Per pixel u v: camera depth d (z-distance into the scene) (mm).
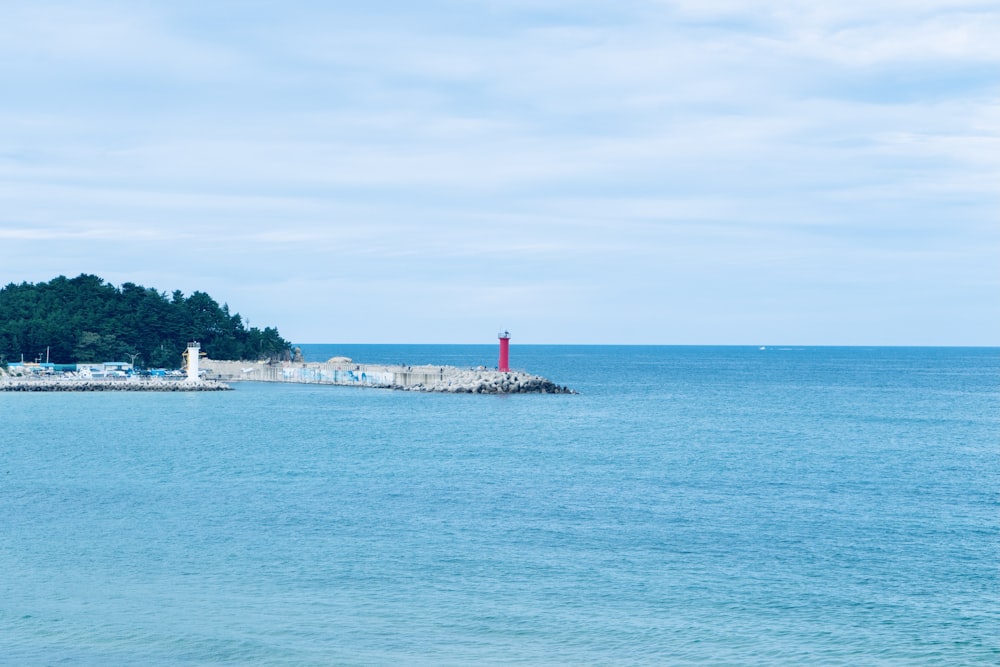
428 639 42156
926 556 55125
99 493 74500
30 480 81062
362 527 62031
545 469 87938
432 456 97375
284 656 40312
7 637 42281
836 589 48812
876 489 77312
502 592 48250
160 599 47219
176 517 65125
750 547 57031
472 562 53469
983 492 76125
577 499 72062
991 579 50562
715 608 45938
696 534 60281
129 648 41156
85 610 45688
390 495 73625
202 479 81625
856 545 57625
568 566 52719
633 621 44219
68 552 55594
